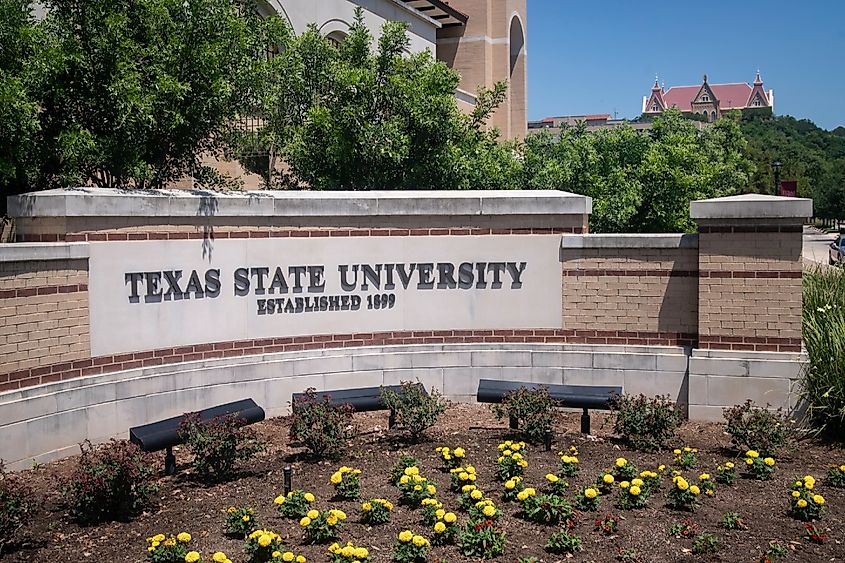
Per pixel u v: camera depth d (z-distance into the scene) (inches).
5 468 290.0
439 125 541.6
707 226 369.1
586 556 223.6
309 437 309.9
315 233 390.0
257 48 470.6
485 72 1235.2
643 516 251.8
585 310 397.4
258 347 380.2
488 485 279.3
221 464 292.7
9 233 410.6
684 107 6781.5
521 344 402.9
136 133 374.9
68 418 315.3
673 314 385.7
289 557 207.9
